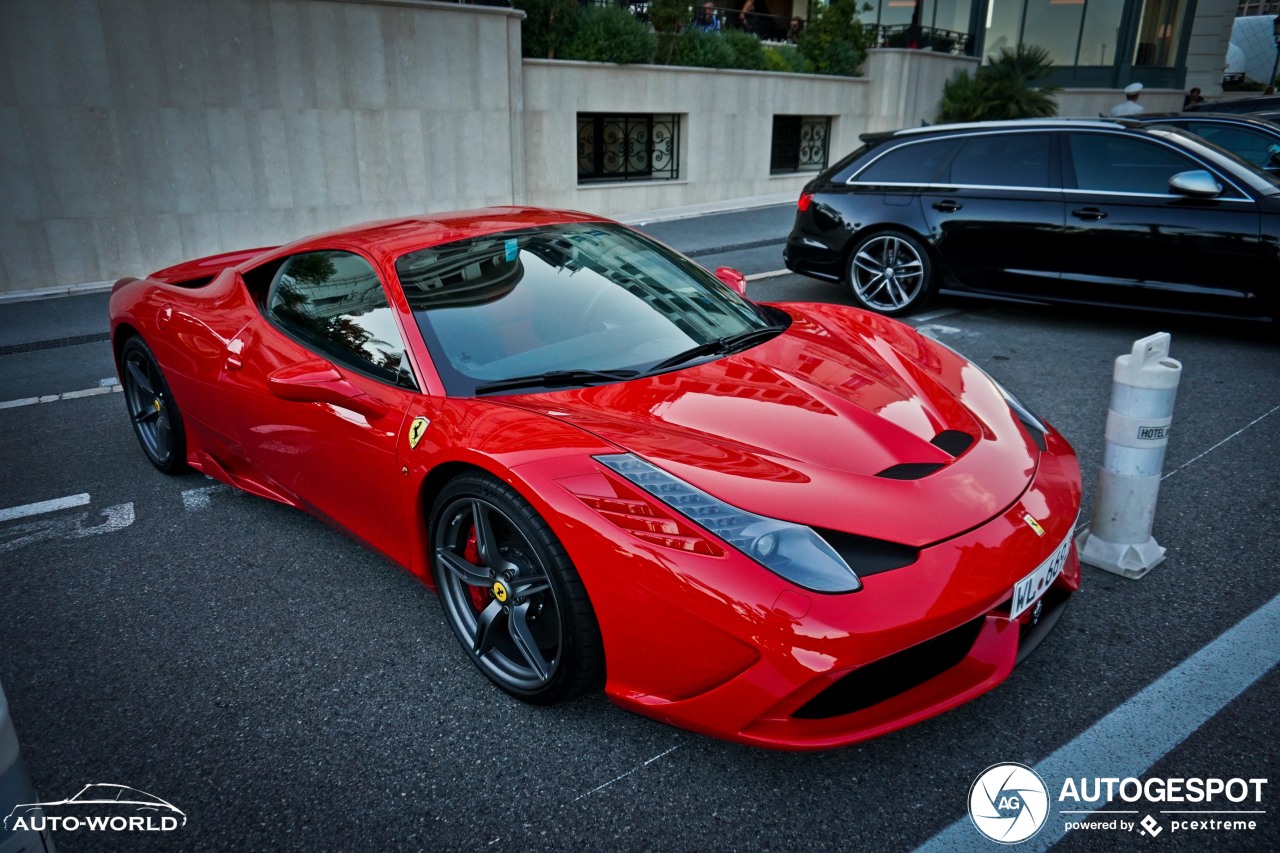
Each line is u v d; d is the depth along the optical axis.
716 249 9.84
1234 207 5.13
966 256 6.07
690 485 2.04
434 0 11.34
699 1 15.89
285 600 3.00
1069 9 22.27
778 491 2.01
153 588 3.11
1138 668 2.42
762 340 2.93
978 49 21.12
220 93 10.23
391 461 2.60
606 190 13.66
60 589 3.13
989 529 2.03
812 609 1.82
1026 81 18.28
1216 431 4.09
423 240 3.09
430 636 2.75
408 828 1.99
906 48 17.09
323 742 2.29
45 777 2.21
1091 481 3.60
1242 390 4.64
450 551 2.53
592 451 2.16
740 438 2.23
